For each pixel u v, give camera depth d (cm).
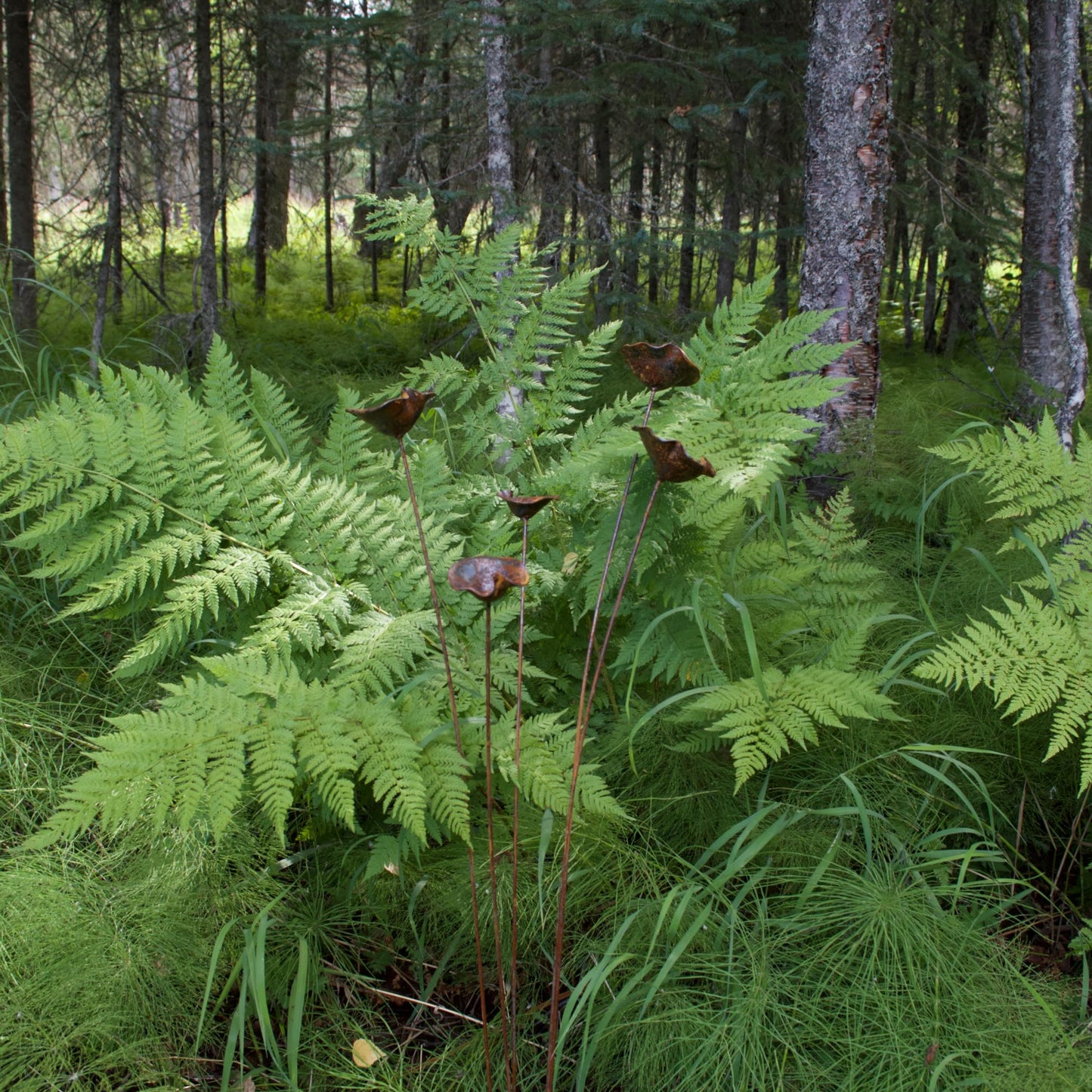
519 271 277
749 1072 179
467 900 211
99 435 235
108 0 667
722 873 209
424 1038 201
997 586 312
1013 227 708
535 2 564
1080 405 411
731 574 258
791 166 723
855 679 220
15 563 322
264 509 239
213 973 185
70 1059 188
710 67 650
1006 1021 185
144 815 228
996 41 852
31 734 256
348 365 743
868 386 417
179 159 928
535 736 204
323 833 235
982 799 245
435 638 235
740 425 208
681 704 250
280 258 1233
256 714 190
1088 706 215
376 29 696
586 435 253
